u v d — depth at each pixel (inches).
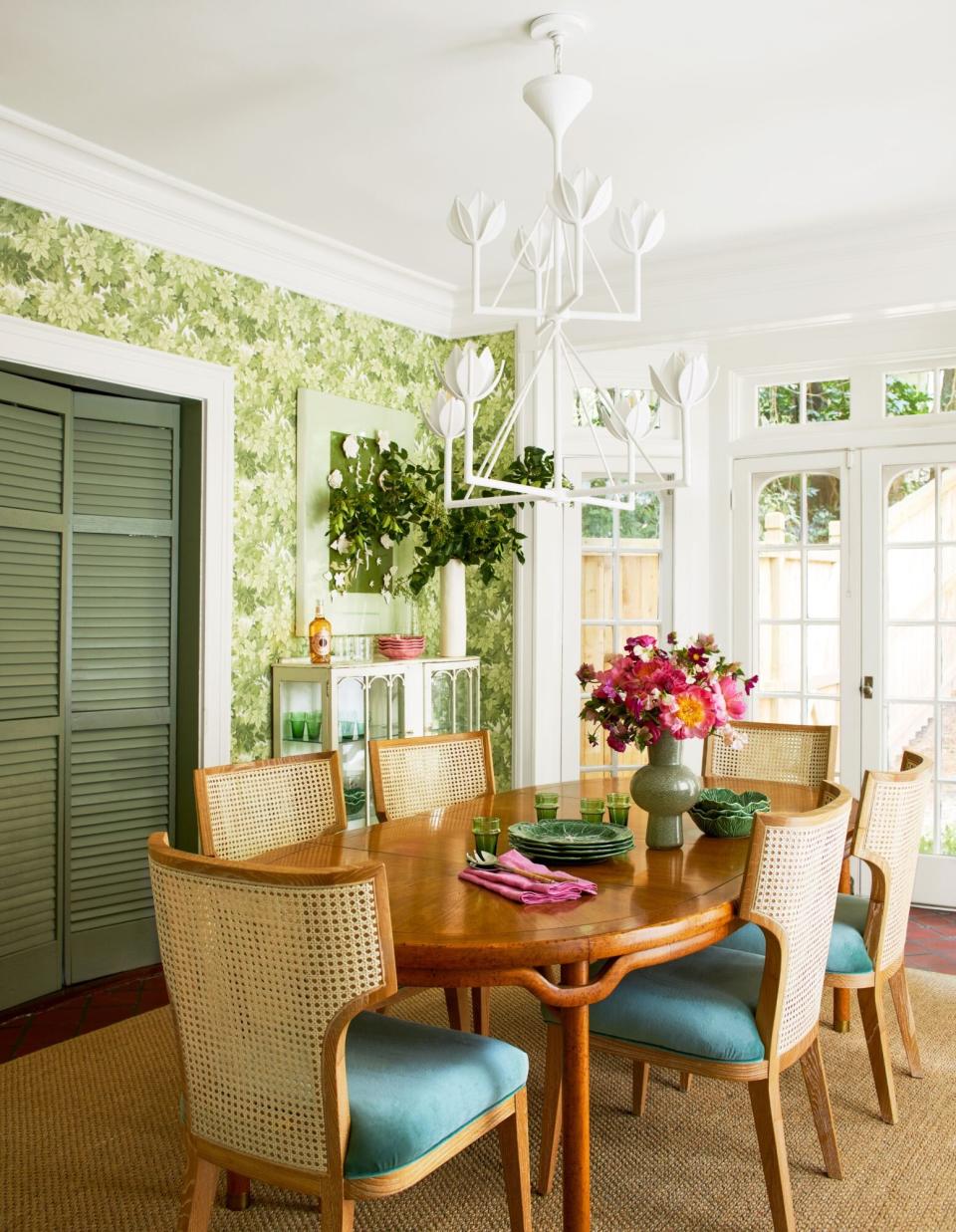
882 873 104.4
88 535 151.0
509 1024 132.3
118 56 112.7
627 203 156.1
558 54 109.4
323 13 104.5
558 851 93.7
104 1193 93.9
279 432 171.6
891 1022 132.8
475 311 100.7
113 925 154.3
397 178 146.1
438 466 205.9
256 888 65.9
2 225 131.6
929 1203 91.3
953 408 181.8
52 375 140.3
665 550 201.0
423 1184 96.0
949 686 183.2
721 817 106.3
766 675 198.1
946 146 136.9
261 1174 69.4
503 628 202.5
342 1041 65.9
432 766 133.5
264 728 169.0
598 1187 94.6
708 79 118.1
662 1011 86.8
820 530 193.2
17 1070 120.3
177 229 152.6
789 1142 102.4
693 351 197.8
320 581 178.2
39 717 143.8
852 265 172.6
